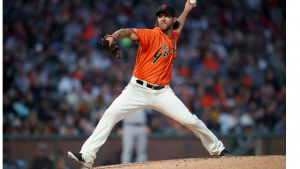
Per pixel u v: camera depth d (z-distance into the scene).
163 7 15.72
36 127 35.75
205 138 17.81
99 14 55.25
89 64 45.53
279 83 50.34
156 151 32.03
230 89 45.41
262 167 15.23
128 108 16.12
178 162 16.86
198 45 52.88
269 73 50.97
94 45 49.69
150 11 59.94
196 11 59.38
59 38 50.81
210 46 53.25
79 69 44.75
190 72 47.56
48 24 52.78
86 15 54.66
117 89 41.41
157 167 15.85
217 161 16.44
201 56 51.03
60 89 41.59
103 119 16.11
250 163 15.86
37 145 31.33
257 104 43.72
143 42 15.23
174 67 47.47
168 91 16.59
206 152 32.88
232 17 60.94
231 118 39.09
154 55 15.70
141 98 16.19
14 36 50.62
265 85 47.94
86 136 32.03
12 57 46.62
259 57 53.91
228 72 49.41
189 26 56.00
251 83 48.25
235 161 16.28
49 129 35.78
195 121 16.97
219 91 44.59
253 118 40.75
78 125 36.06
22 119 36.56
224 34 57.00
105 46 13.70
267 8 65.38
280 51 57.72
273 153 33.31
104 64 45.44
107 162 31.45
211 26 58.00
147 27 56.62
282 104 44.12
